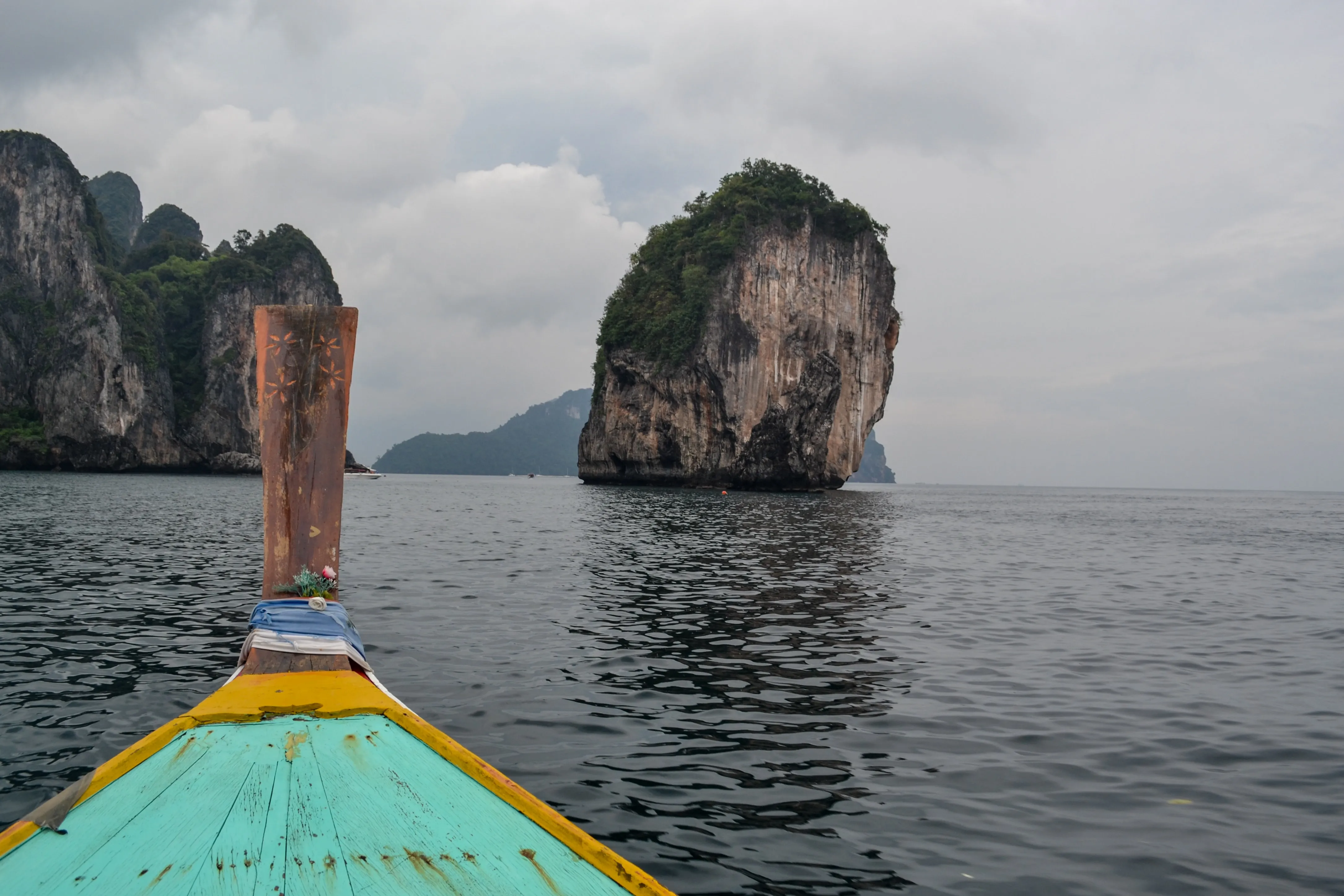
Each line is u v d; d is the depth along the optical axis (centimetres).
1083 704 820
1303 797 589
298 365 530
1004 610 1398
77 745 638
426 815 314
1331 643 1152
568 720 727
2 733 664
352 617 1174
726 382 7775
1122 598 1585
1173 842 515
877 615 1304
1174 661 1026
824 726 733
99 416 9394
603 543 2388
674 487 8156
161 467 9994
